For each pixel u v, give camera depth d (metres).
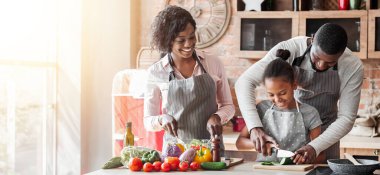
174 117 2.85
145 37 5.29
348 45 4.45
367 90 4.70
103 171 2.33
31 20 4.79
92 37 5.11
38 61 4.82
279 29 4.59
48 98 5.00
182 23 2.62
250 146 2.71
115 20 5.12
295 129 2.67
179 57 2.81
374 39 4.37
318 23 4.52
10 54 4.57
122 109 4.62
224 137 4.30
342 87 2.67
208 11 5.09
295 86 2.62
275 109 2.73
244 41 4.67
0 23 4.47
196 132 2.87
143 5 5.28
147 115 2.86
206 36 5.09
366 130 4.27
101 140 5.11
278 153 2.47
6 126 4.55
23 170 4.74
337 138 2.53
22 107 4.71
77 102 5.00
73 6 4.97
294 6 4.59
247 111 2.67
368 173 2.21
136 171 2.33
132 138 2.87
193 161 2.42
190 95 2.80
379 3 4.54
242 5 4.75
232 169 2.39
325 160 2.74
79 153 5.02
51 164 5.03
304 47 2.71
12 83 4.59
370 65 4.70
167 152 2.48
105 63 5.11
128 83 4.62
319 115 2.78
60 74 5.04
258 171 2.33
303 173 2.27
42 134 4.95
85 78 5.09
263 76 2.60
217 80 2.89
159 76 2.85
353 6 4.48
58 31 5.02
